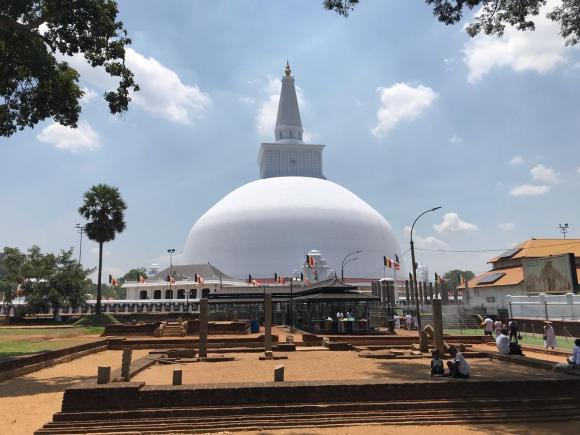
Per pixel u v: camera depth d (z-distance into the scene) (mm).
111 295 147750
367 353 25891
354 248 107500
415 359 23844
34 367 21078
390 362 22469
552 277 48625
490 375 16875
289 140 133000
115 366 22859
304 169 131000
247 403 12211
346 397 12562
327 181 126938
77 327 52375
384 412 12227
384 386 12734
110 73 24375
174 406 11977
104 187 60250
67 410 11719
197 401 12070
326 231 106750
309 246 104250
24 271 62031
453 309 58031
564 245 59531
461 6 20062
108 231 59938
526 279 53500
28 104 24594
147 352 30438
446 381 13055
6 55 22438
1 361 18922
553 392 13266
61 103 24328
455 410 12406
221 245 107938
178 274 87625
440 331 23797
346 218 110688
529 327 43938
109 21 22438
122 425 11367
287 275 101125
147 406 11898
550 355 28484
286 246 103812
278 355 25719
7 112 24734
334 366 20922
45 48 23797
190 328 42344
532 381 13281
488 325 38844
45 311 62438
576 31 21375
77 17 21656
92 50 23422
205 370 19844
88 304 73812
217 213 116688
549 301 42625
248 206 112000
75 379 18969
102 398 11836
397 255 117875
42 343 33281
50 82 23516
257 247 104625
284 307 61938
